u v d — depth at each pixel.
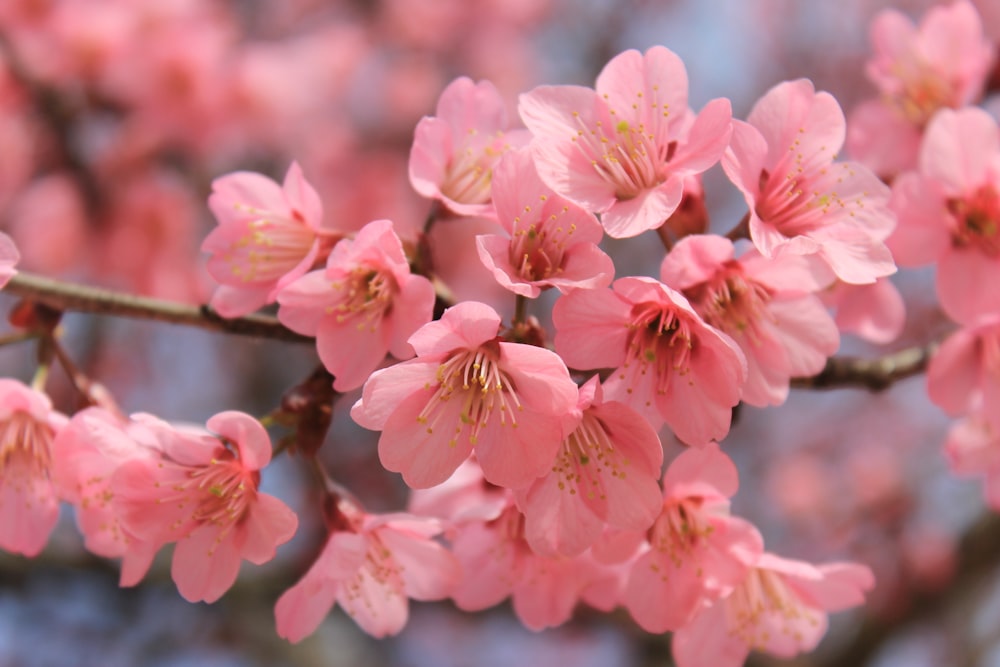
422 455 0.35
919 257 0.39
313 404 0.37
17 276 0.38
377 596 0.39
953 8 0.44
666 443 0.57
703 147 0.36
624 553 0.37
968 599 0.74
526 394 0.35
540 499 0.36
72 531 0.63
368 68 0.86
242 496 0.36
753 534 0.37
